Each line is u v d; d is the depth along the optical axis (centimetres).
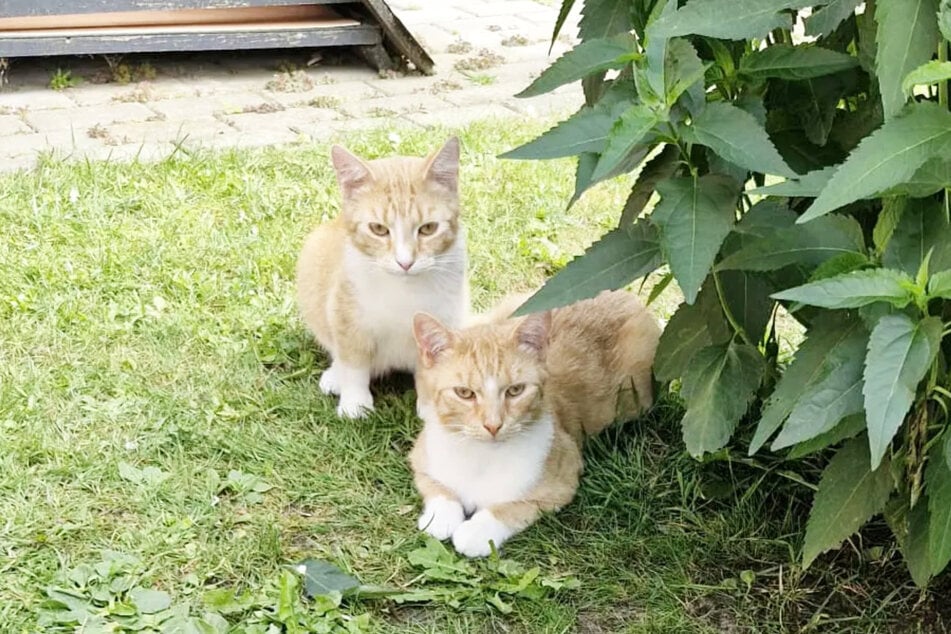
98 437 244
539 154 206
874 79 212
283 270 278
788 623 222
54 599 221
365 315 252
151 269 276
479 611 223
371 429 248
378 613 223
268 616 220
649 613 224
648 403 250
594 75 222
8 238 282
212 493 236
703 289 222
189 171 304
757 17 201
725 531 232
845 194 192
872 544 230
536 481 235
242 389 254
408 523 234
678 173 218
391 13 362
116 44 347
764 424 207
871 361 197
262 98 346
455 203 254
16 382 252
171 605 222
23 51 340
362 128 327
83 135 321
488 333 236
